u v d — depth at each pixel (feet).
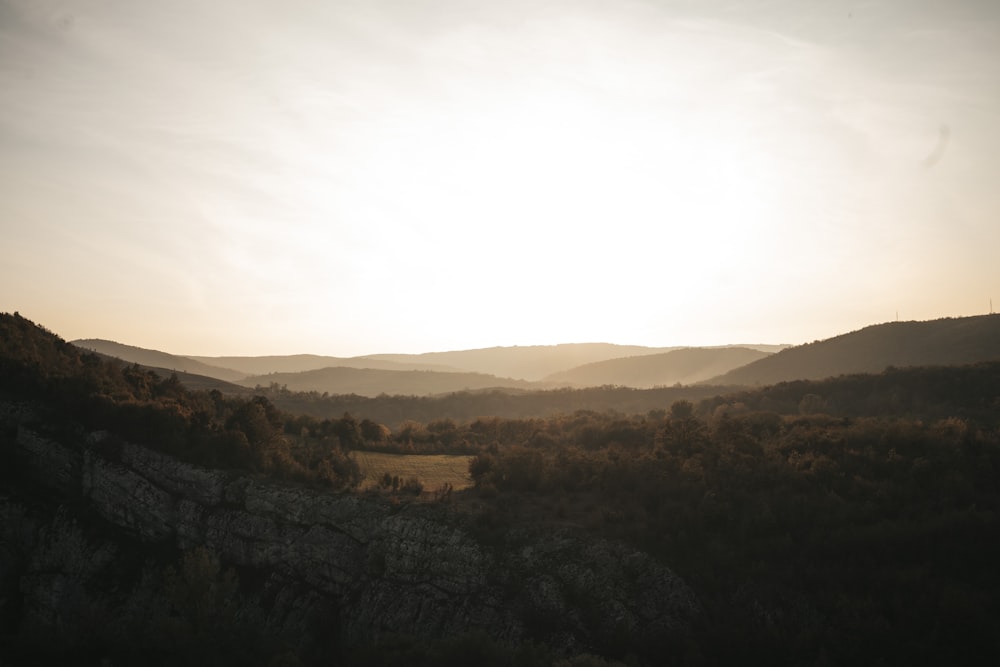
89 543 169.78
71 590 162.81
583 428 279.69
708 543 147.23
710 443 199.11
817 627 121.70
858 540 140.97
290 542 162.91
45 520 174.91
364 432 279.49
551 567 142.20
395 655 119.55
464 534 150.82
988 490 157.48
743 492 162.61
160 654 130.00
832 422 230.89
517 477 183.11
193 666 126.21
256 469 185.37
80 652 137.28
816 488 165.17
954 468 166.40
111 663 127.65
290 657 118.93
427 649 119.85
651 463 187.21
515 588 140.15
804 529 148.36
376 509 162.81
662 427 250.57
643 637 126.62
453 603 142.10
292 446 224.33
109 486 178.40
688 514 154.92
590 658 112.98
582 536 148.56
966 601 117.70
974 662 109.19
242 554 165.37
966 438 181.16
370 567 155.53
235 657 130.21
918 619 118.21
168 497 176.24
